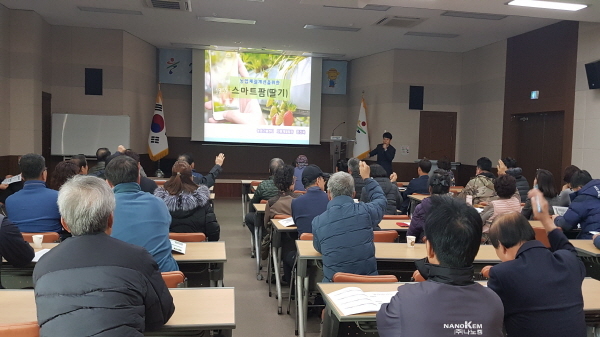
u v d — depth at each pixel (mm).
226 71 10406
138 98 9492
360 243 2504
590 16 5816
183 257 2582
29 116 7469
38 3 6992
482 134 9258
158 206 2264
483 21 7336
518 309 1610
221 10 7168
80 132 8383
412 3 5492
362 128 10430
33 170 2975
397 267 2998
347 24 7805
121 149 5090
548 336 1571
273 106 10633
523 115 8219
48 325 1285
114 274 1340
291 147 11383
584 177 4129
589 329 2080
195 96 10312
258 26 8117
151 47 10117
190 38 9281
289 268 3703
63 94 8508
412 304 1289
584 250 3051
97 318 1280
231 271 4699
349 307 1826
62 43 8430
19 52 7387
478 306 1278
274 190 4738
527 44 7953
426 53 9898
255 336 3148
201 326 1639
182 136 10984
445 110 10039
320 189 3461
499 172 5723
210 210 3342
